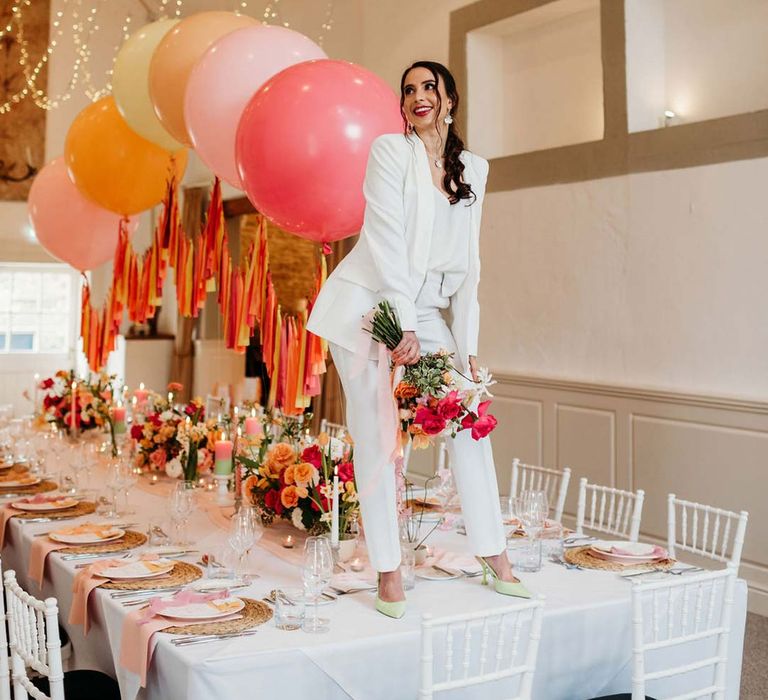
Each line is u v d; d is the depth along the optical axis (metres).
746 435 4.87
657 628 2.53
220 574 2.63
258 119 3.52
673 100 5.59
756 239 4.88
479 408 2.39
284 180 3.49
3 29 9.20
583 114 6.14
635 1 5.51
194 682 1.95
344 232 3.71
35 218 5.79
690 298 5.22
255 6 8.74
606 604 2.44
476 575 2.69
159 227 5.33
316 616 2.21
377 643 2.12
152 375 9.98
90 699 2.46
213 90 3.95
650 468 5.37
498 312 6.48
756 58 5.12
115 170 5.12
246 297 4.59
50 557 2.92
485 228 6.59
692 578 2.29
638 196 5.50
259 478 3.15
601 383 5.66
